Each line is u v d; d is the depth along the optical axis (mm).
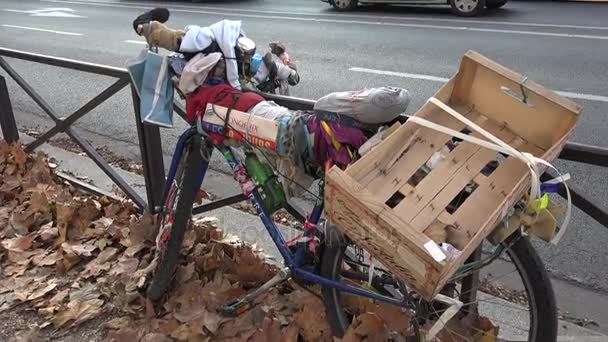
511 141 1753
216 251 2805
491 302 2586
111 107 6402
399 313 2184
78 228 3250
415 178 1807
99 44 9977
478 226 1633
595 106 5496
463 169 1741
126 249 3018
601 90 5961
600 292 2904
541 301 1821
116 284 2721
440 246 1576
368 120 1872
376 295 2051
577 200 2037
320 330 2309
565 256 3219
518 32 8938
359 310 2309
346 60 7836
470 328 2195
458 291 2346
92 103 3410
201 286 2635
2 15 14203
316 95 6398
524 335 2371
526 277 1836
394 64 7484
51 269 2984
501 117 1780
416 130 1788
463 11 10648
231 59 2201
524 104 1708
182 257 2826
